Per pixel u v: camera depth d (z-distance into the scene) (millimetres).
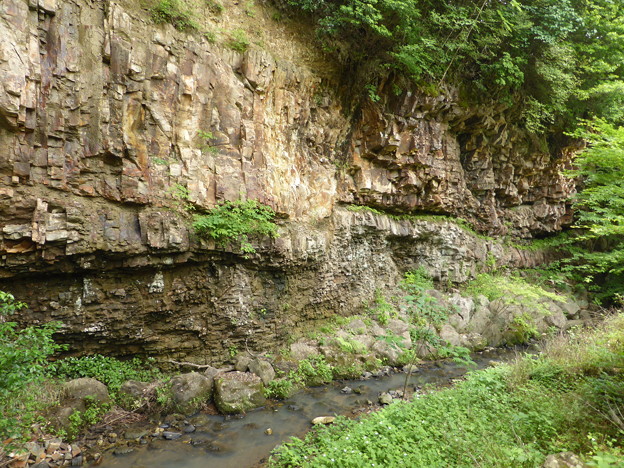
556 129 19016
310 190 11633
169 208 7898
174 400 7207
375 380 9438
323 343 10312
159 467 5613
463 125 15789
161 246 7492
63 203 6512
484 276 17297
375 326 11953
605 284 19328
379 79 12711
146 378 7684
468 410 5699
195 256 8211
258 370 8484
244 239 8719
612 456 3570
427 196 15102
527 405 5594
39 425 5742
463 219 17250
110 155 7113
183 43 8445
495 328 13867
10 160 5961
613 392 5199
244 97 9445
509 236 20047
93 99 6922
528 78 16172
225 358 8984
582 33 16812
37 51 6191
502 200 19609
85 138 6840
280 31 11008
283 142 10609
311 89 11375
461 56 13562
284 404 7902
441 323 12828
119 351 7742
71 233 6469
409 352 10805
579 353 6828
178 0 8594
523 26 13289
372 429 5320
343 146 12977
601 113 17875
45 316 6703
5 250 5945
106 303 7301
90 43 6938
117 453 5859
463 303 14297
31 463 5238
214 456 5953
